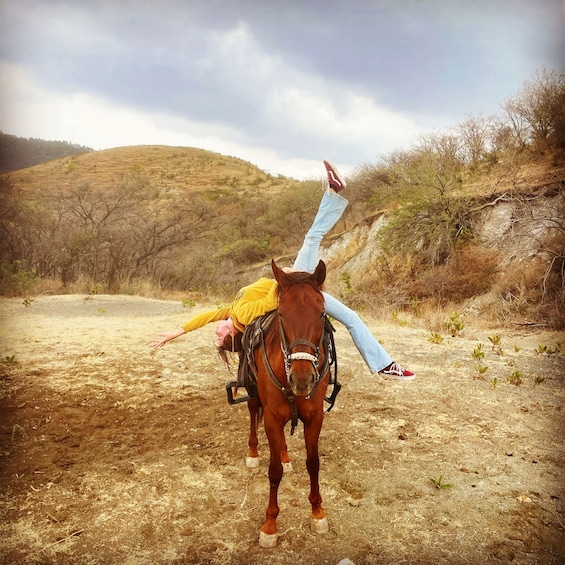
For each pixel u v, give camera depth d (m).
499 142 19.31
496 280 14.15
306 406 3.57
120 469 4.69
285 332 3.37
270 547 3.60
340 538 3.70
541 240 13.89
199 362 8.08
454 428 5.56
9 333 10.00
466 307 13.92
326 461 4.84
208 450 5.07
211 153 91.38
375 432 5.45
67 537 3.72
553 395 6.61
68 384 6.93
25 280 16.94
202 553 3.54
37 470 4.66
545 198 14.85
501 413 5.99
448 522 3.88
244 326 4.30
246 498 4.22
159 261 21.44
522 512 4.00
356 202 28.03
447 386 6.92
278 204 37.72
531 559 3.48
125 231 21.27
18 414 5.90
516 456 4.92
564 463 4.77
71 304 14.04
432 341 9.38
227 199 53.44
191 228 23.00
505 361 8.22
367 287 18.06
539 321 11.69
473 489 4.34
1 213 19.25
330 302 4.34
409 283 16.66
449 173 17.77
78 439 5.31
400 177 20.00
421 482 4.45
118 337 9.71
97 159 78.12
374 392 6.68
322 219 4.39
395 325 11.17
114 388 6.82
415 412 6.01
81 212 21.19
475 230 16.39
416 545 3.62
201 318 4.45
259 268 29.39
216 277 21.70
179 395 6.61
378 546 3.62
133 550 3.58
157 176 70.56
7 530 3.79
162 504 4.14
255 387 4.27
